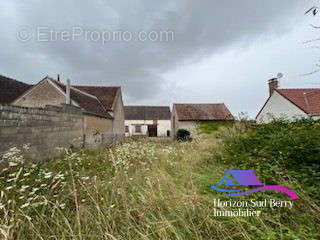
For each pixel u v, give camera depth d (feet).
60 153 18.34
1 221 5.12
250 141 13.51
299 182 6.98
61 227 5.14
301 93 44.09
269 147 10.53
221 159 12.78
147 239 4.75
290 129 14.60
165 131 105.40
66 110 21.91
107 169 10.39
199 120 68.13
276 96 46.42
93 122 35.32
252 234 5.06
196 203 6.33
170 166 12.22
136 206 6.46
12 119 13.48
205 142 20.42
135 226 5.54
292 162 8.55
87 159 12.57
